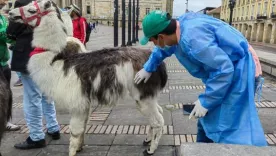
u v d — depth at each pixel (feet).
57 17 11.96
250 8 206.59
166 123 16.70
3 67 15.64
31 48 13.06
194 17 8.65
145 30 8.86
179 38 8.50
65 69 11.64
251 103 8.14
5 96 10.30
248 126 8.13
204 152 7.38
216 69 7.97
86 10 268.82
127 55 12.04
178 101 21.40
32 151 13.71
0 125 9.96
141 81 11.80
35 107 13.48
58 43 11.87
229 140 8.23
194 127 16.08
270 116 17.87
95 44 70.90
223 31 8.26
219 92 8.01
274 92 24.09
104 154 13.17
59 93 11.67
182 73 33.60
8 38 14.12
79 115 11.93
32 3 11.86
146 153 12.96
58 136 14.90
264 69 34.30
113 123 16.84
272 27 171.12
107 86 11.65
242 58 8.41
